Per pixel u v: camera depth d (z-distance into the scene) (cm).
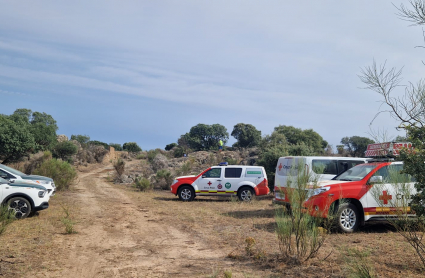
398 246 679
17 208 1011
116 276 520
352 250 600
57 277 511
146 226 965
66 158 5638
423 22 463
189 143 9825
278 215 623
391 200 543
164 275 523
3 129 3847
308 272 518
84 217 1092
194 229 917
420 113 482
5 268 539
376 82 501
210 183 1677
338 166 1194
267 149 2094
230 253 632
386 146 523
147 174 3478
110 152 7331
